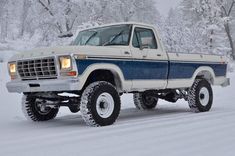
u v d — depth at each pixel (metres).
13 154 4.86
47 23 24.20
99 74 7.64
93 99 6.94
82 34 8.91
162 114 9.19
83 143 5.45
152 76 8.25
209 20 35.88
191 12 38.34
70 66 6.74
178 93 9.72
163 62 8.50
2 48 31.83
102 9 25.02
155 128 6.71
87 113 6.94
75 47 6.91
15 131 6.79
